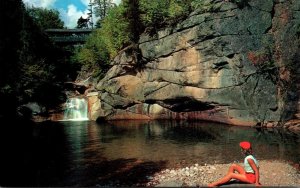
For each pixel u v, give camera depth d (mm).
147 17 38469
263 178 15094
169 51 36812
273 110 31406
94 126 35344
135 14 39969
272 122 31109
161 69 37812
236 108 32781
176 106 37688
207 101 34469
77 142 25797
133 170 17375
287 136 26547
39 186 15062
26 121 39344
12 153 21969
